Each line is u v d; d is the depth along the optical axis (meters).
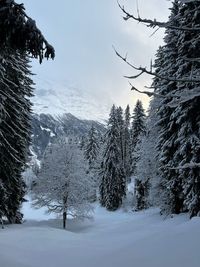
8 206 28.02
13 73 25.19
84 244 17.38
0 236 18.89
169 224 23.84
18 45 7.57
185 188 21.83
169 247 10.74
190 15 10.66
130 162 76.06
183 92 5.22
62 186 38.94
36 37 7.25
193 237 11.21
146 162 35.25
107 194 59.25
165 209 28.98
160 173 31.36
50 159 40.44
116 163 59.81
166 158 26.47
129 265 9.75
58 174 39.06
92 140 79.62
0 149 24.36
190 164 5.71
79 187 39.09
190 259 8.95
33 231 22.33
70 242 18.41
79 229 37.50
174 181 26.09
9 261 11.57
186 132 21.22
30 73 32.34
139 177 37.59
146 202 49.81
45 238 19.36
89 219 41.81
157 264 9.19
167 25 5.18
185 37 18.36
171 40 24.30
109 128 60.94
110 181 59.16
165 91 24.73
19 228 24.77
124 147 74.12
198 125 20.88
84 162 40.97
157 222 27.50
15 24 7.07
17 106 26.61
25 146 29.27
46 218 54.22
